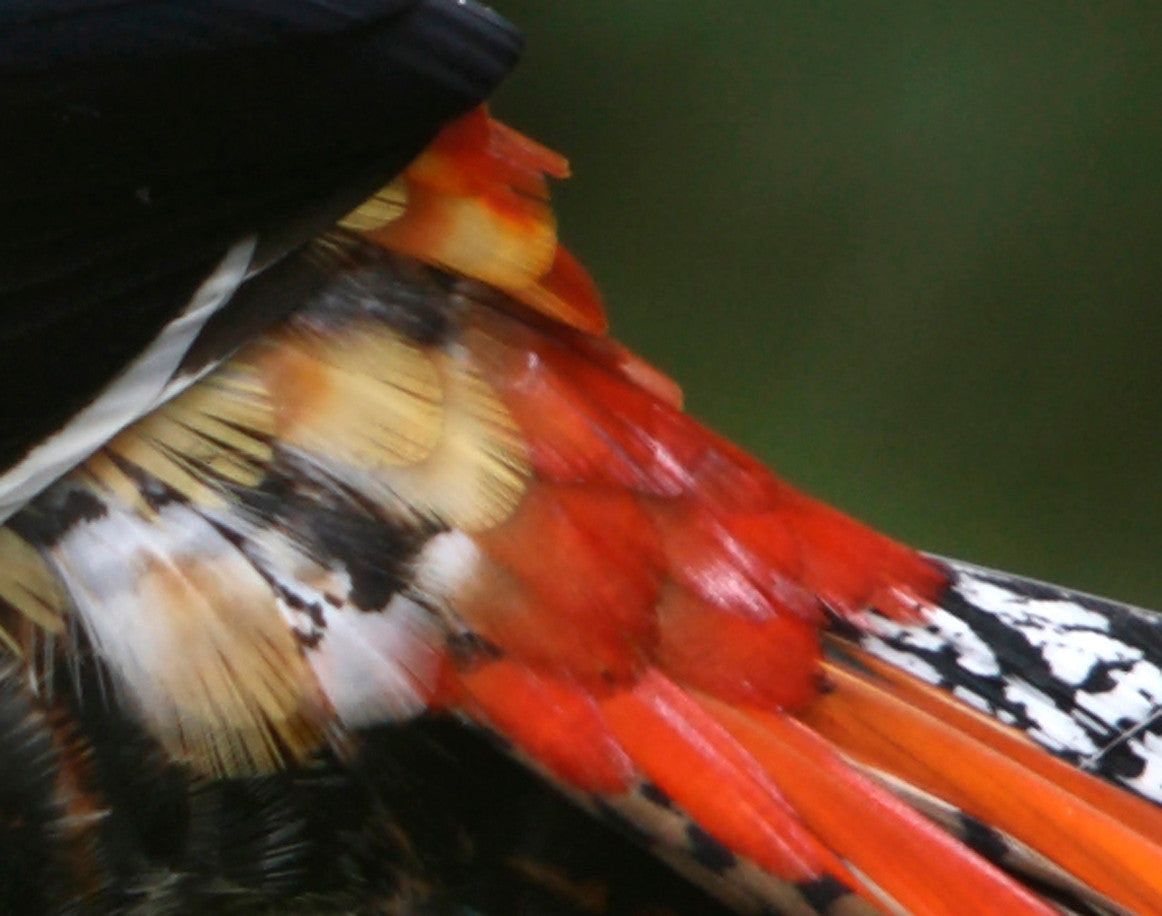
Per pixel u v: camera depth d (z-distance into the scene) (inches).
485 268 54.3
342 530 53.9
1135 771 55.1
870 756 54.4
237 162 53.5
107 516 53.9
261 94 53.5
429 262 54.3
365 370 54.1
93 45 53.3
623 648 54.2
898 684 54.7
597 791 53.9
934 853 53.8
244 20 53.4
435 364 54.2
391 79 53.7
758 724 54.2
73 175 53.3
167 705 53.9
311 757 54.1
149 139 53.4
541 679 54.0
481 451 54.2
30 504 53.8
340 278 54.1
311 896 54.7
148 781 54.1
